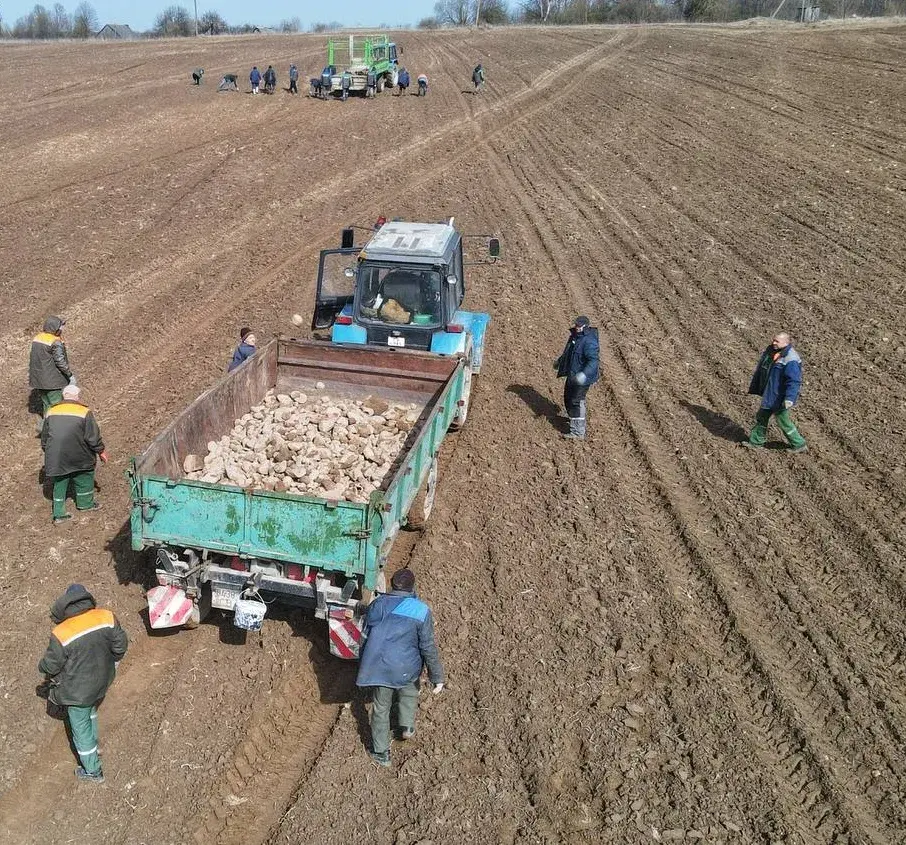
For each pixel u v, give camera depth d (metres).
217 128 30.28
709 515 9.16
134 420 10.87
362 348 9.71
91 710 5.64
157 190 22.36
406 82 38.34
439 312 10.40
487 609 7.53
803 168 24.20
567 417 11.53
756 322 14.82
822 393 12.16
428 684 6.68
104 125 29.77
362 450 8.24
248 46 62.12
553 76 43.16
